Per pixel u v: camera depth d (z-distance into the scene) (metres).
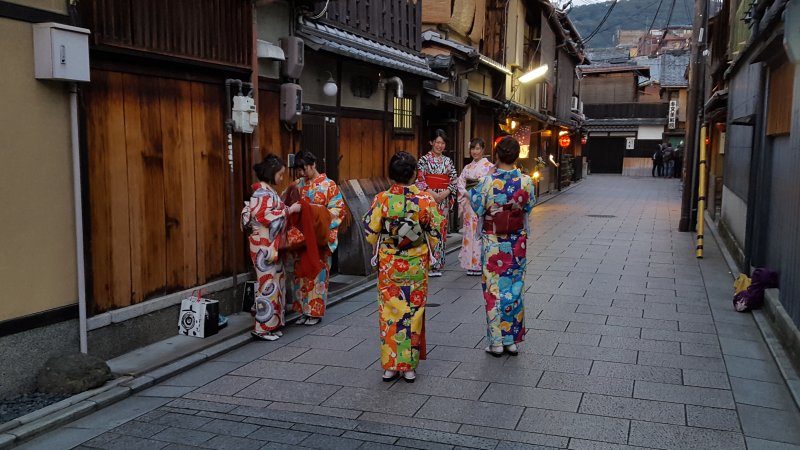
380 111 10.30
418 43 12.03
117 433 4.21
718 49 16.47
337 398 4.81
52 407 4.36
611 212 18.61
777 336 6.03
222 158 6.64
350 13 9.42
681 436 4.12
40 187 4.60
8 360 4.43
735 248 10.46
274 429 4.28
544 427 4.27
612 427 4.25
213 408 4.63
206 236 6.47
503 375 5.26
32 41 4.49
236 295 6.93
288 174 7.69
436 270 9.41
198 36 6.03
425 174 8.95
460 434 4.18
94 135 5.05
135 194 5.51
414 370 5.18
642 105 41.25
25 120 4.47
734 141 12.25
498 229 5.57
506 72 16.91
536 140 24.47
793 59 5.19
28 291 4.54
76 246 4.91
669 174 39.78
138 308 5.56
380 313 5.17
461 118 13.92
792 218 6.09
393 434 4.19
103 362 4.91
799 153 5.88
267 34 7.31
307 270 6.49
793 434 4.14
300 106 7.53
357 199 9.28
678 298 7.89
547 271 9.61
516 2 19.97
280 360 5.70
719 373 5.27
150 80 5.62
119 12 5.11
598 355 5.74
